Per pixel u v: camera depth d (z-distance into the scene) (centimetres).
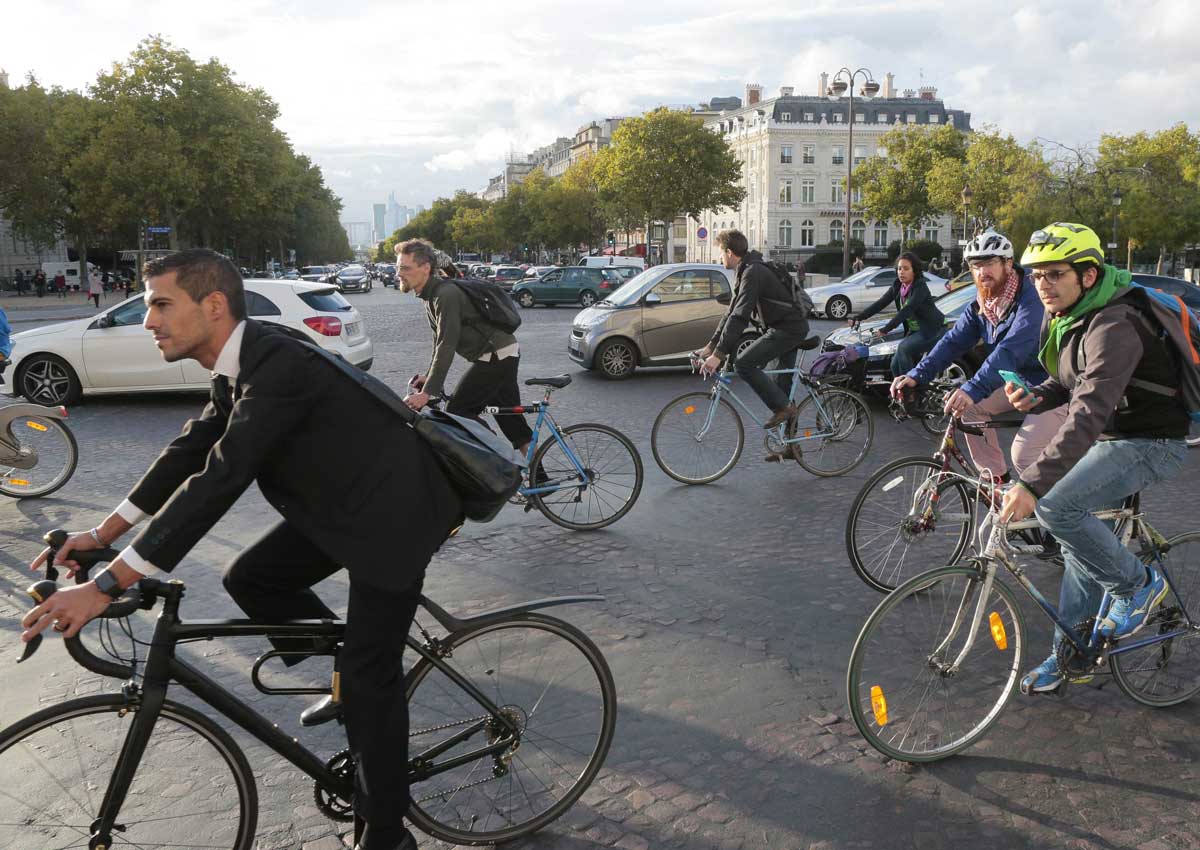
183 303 222
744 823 288
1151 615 344
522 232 9319
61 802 224
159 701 228
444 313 567
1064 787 306
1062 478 316
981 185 4678
